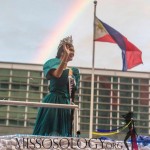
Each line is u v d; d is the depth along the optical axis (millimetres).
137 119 31750
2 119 21766
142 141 15977
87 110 30312
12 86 29562
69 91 22062
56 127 20453
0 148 14195
